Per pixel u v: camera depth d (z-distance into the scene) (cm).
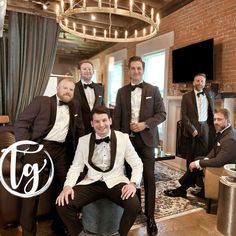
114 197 178
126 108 222
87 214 187
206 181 249
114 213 187
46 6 468
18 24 439
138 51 588
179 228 223
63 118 196
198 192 298
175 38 462
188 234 214
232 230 210
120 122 228
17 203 204
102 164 185
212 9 381
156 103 222
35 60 455
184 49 422
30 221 180
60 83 195
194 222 235
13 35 436
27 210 179
